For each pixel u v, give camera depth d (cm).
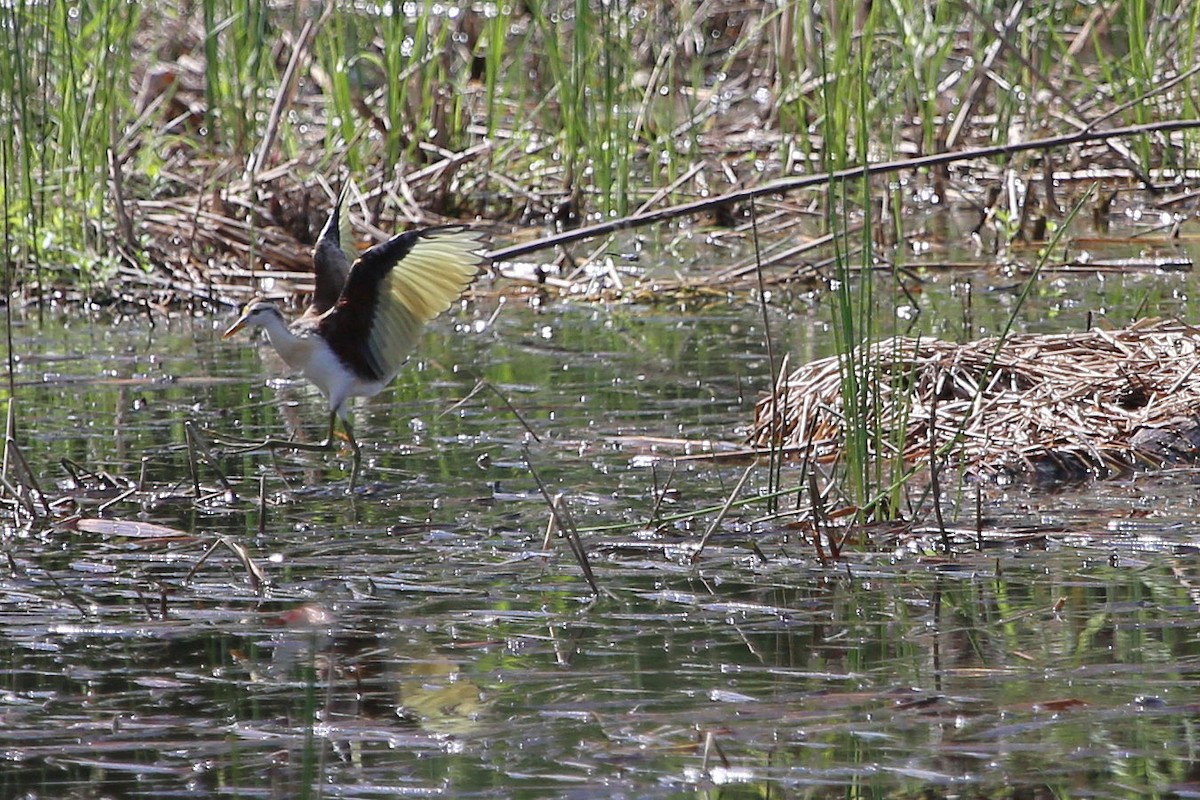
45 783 677
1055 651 799
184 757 701
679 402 1384
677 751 694
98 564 977
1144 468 1148
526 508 1095
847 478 1077
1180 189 2180
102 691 777
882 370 1270
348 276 1068
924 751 687
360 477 1185
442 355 1620
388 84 2116
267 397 1454
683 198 2223
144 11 2539
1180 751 679
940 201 2242
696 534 1027
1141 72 2161
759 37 2636
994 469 1149
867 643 821
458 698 759
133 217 2003
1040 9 2292
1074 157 2258
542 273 1966
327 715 742
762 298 1086
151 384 1505
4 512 1103
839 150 1906
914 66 2192
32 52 2034
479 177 2209
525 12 2706
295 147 2230
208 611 887
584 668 795
